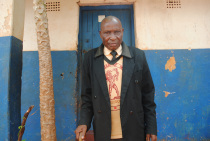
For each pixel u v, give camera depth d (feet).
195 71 9.66
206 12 9.98
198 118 9.45
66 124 9.29
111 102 4.47
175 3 9.98
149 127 4.58
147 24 9.85
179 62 9.69
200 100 9.53
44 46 6.09
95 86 4.57
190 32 9.86
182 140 9.34
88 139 9.43
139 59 4.70
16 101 7.11
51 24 9.76
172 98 9.53
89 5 10.25
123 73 4.49
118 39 4.59
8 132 6.50
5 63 6.84
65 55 9.59
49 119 5.89
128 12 10.55
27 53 9.70
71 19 9.79
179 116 9.45
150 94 4.89
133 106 4.44
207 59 9.74
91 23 10.50
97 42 10.39
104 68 4.61
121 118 4.34
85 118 4.72
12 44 7.02
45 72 6.02
